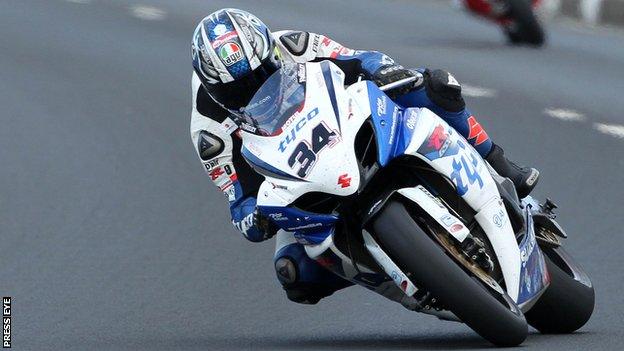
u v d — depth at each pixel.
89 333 23.27
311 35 21.03
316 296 22.06
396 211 18.53
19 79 53.72
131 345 21.97
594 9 66.19
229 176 20.91
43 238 32.75
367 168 18.88
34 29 63.91
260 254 30.34
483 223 19.52
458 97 20.61
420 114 19.58
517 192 22.14
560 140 40.78
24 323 24.33
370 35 58.41
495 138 41.12
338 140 18.48
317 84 19.11
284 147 18.70
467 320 18.64
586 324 23.02
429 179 19.52
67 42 60.97
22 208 36.03
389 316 24.30
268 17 62.88
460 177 19.25
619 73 51.25
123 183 38.53
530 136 41.31
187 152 42.19
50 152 42.59
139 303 25.98
